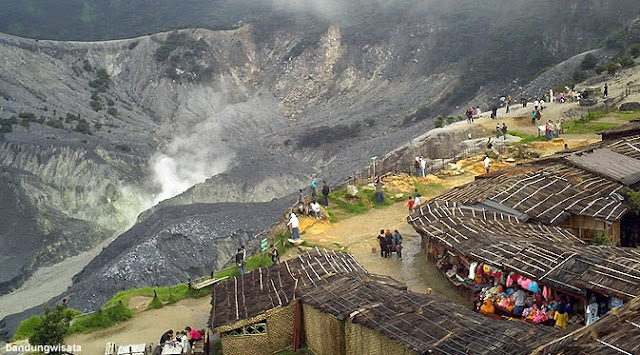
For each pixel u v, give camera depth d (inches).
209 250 2501.2
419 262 1275.8
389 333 768.9
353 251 1363.2
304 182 4126.5
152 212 3558.1
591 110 2539.4
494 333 724.0
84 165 4247.0
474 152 2138.3
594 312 820.6
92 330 1081.4
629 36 4399.6
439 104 5615.2
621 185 1267.2
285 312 944.9
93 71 7116.1
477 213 1248.2
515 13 6501.0
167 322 1104.8
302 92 6875.0
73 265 3144.7
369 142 4702.3
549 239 1055.0
